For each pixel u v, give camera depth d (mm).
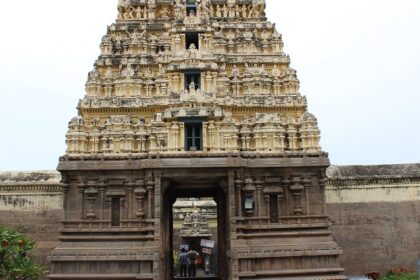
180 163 31406
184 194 39188
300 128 33906
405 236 40875
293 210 32500
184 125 33062
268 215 32188
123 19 40531
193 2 39406
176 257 51781
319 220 32375
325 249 31297
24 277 28375
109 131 33188
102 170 32094
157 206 30969
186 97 33938
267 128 33500
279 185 32812
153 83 35969
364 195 41344
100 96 35625
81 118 33594
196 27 36688
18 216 40125
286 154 32781
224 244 34531
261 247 31062
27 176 41219
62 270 30547
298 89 36469
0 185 40281
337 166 42250
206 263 52000
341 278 30812
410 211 41281
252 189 32156
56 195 40656
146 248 30312
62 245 31391
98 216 32000
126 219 31859
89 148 33188
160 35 39594
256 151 33281
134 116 34875
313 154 32844
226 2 40781
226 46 38312
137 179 32281
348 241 40500
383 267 40281
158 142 32906
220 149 32781
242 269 30109
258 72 36406
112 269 30344
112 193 32094
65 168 31891
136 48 37812
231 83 36281
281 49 38469
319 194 32719
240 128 34156
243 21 40156
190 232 56188
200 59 35312
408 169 42156
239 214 31469
